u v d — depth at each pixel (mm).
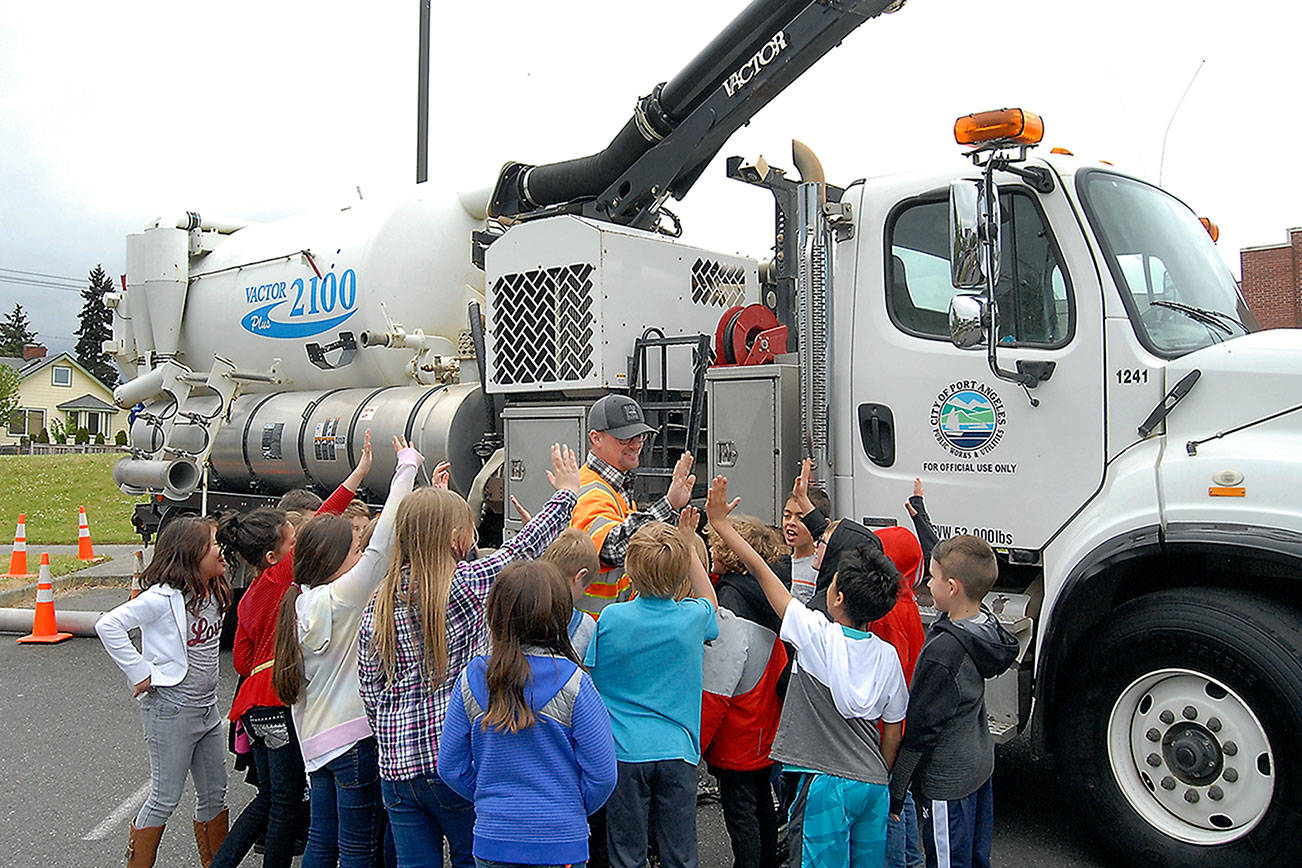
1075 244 4539
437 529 3244
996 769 5648
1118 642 4168
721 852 4520
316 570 3549
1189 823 4035
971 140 4527
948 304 4883
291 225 9078
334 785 3533
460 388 7309
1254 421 4121
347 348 8125
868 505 5109
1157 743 4117
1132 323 4418
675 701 3400
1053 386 4559
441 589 3209
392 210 8070
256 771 4020
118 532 18344
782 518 5188
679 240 6918
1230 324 4742
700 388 5895
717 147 6613
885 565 3389
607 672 3402
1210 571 4281
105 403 71938
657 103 6594
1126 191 4816
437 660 3172
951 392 4848
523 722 2826
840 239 5273
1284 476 3898
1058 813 4973
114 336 10414
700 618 3463
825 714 3338
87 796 5285
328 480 7938
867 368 5133
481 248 8047
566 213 7328
